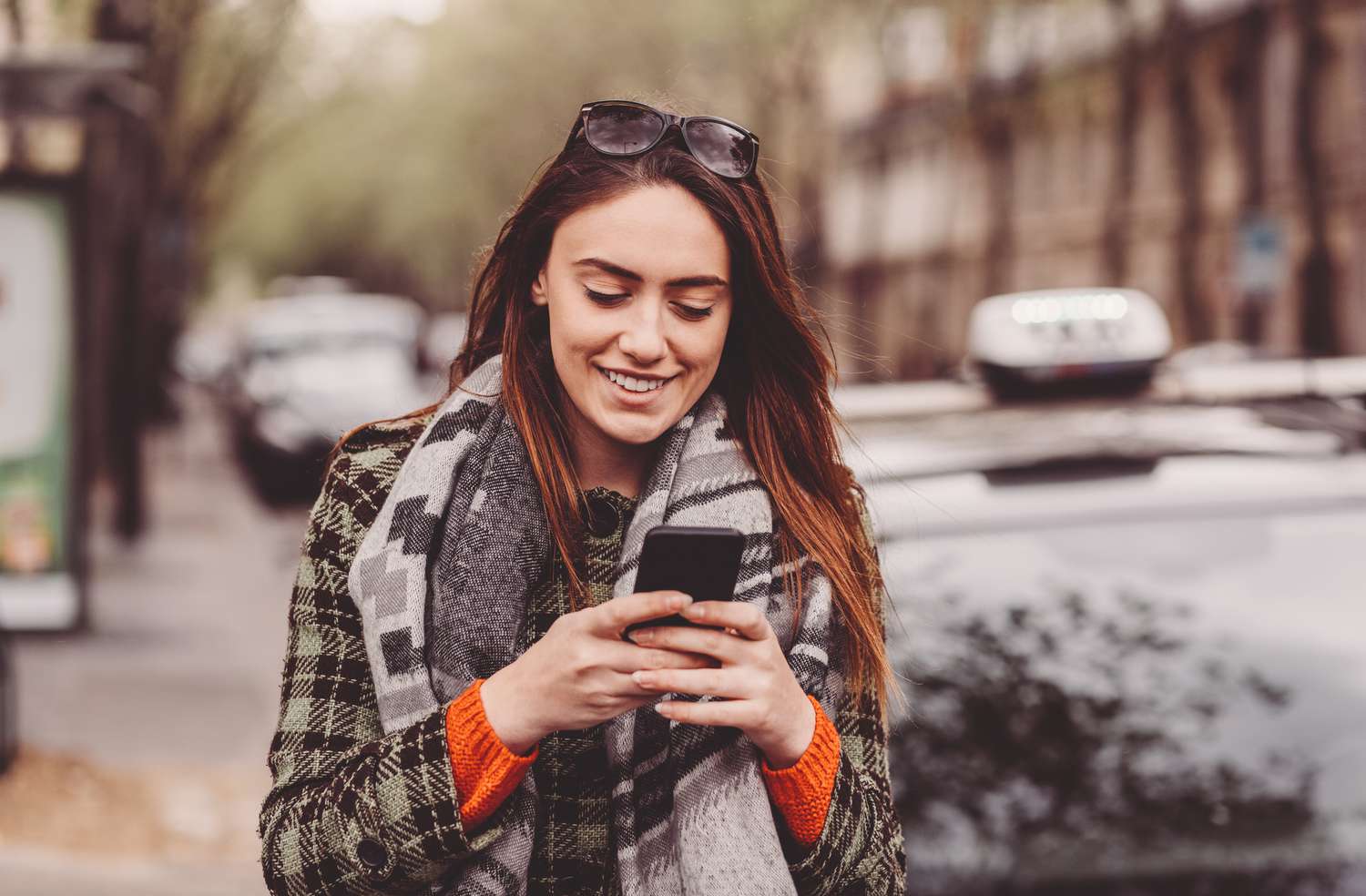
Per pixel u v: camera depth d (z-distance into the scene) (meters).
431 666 2.34
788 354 2.49
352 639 2.41
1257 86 41.25
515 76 53.59
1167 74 44.91
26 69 13.59
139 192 21.20
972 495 4.26
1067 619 4.01
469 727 2.20
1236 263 26.98
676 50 40.75
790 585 2.46
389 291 102.81
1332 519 4.15
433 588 2.38
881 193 67.88
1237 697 3.89
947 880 3.71
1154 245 46.41
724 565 2.11
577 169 2.34
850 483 2.61
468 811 2.22
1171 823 3.76
